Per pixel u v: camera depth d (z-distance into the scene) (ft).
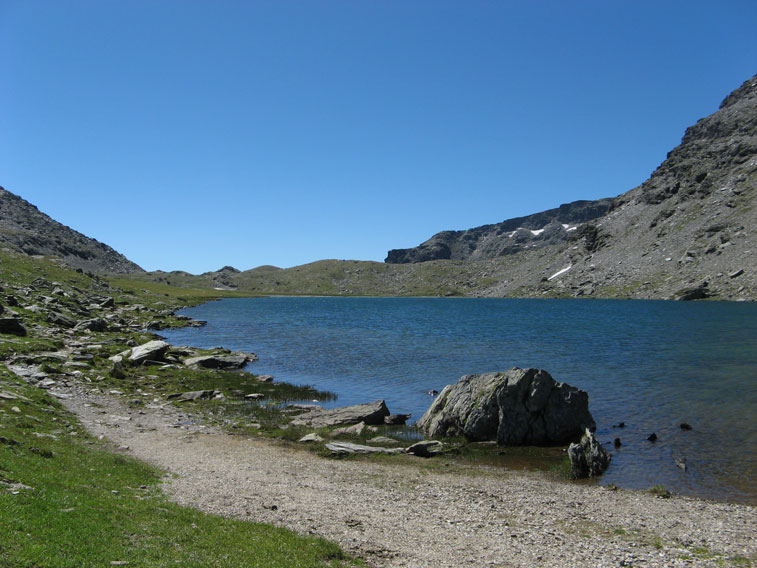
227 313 611.47
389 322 483.10
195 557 48.55
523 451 114.21
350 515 71.92
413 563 57.00
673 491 88.02
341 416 134.72
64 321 243.60
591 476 96.32
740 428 124.16
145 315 412.57
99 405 125.90
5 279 361.30
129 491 67.72
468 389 130.82
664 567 58.18
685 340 297.74
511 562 58.80
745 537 67.97
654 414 137.80
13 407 97.71
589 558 60.49
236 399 154.71
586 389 170.09
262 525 63.41
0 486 52.80
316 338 336.29
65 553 42.65
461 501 81.25
